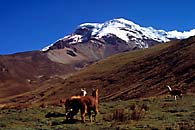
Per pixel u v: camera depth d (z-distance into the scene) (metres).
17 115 34.28
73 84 167.88
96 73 175.00
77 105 27.58
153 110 32.84
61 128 24.62
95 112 28.00
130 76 144.50
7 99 190.62
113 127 23.88
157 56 155.62
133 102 42.69
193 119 25.62
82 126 25.22
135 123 25.23
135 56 189.75
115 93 126.12
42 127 25.45
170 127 22.33
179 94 48.47
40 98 166.88
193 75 103.81
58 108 38.62
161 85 110.12
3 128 25.70
